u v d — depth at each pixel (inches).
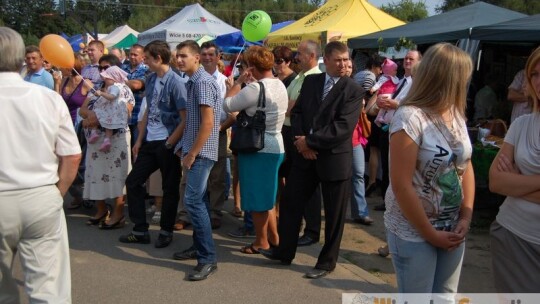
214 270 169.3
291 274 169.2
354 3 455.2
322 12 478.6
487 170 230.1
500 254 103.3
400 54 312.8
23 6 1729.8
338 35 417.4
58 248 113.7
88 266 175.8
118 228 219.1
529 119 100.4
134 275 168.2
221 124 214.5
